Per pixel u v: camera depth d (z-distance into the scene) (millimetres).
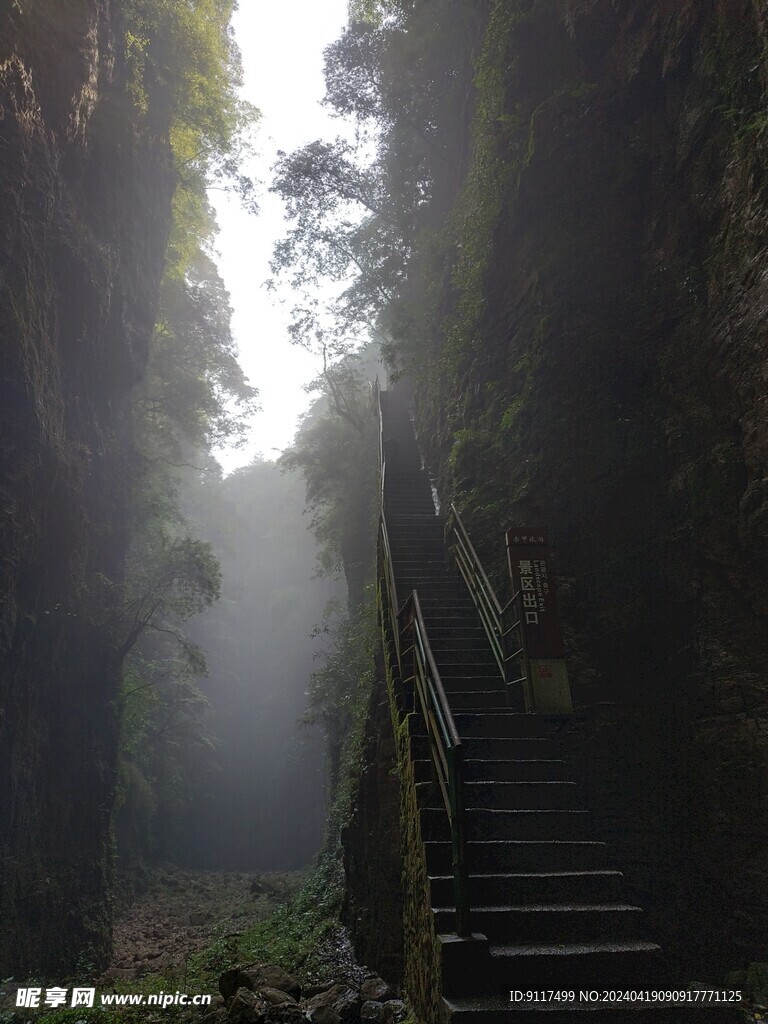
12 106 12586
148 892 25109
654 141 8438
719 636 6273
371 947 9141
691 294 7332
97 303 16156
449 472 12031
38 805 13938
